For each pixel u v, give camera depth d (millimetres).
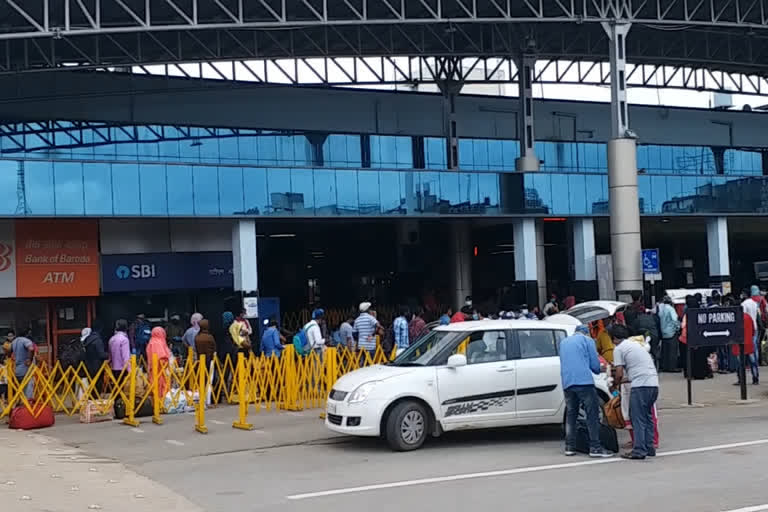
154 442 14406
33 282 24750
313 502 9531
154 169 25031
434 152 35375
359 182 27891
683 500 9047
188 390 18562
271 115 32406
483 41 32750
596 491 9602
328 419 13062
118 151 29594
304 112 33062
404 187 28547
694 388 19359
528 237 30531
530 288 30344
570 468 11023
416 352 13398
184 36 30484
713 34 35781
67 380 18312
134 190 24719
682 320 23297
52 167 23734
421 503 9273
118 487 10617
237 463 12344
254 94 32156
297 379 17859
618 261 28484
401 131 34844
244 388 15703
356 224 36156
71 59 29250
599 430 11781
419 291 36875
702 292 24656
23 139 28094
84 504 9539
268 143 32281
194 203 25500
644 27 33281
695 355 20844
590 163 37781
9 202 23156
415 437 12656
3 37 22422
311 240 37281
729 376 21578
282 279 36938
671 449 12180
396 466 11555
